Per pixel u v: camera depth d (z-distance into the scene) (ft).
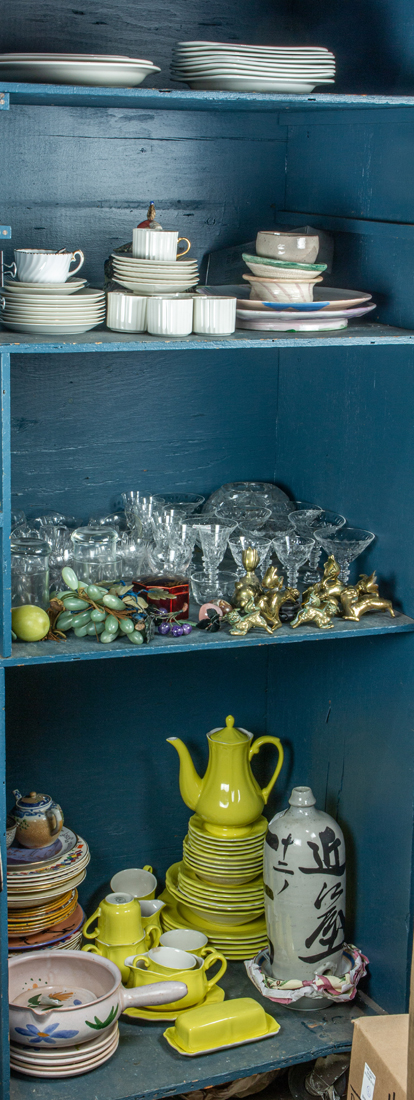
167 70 6.91
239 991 6.89
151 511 7.09
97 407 7.22
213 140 7.18
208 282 7.39
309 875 6.60
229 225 7.42
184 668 7.97
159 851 8.21
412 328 6.20
